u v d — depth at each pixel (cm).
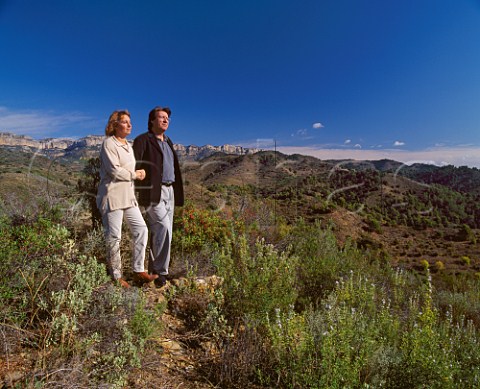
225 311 358
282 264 392
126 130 366
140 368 244
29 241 289
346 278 520
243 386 267
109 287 305
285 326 285
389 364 278
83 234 405
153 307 334
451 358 291
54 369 207
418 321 381
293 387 251
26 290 267
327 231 735
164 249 404
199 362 288
